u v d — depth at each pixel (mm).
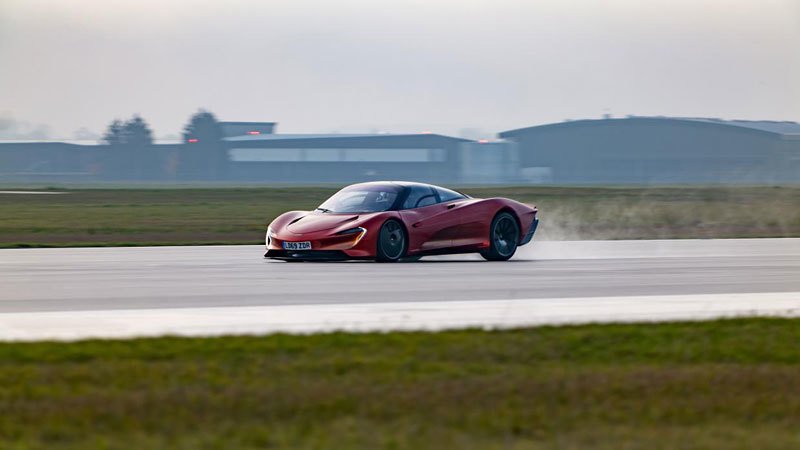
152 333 14562
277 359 12453
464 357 12773
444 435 9023
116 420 9422
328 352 12898
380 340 13695
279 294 19719
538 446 8727
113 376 11383
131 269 25797
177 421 9398
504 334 14266
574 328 14906
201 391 10641
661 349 13555
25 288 20781
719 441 8977
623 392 10875
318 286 21234
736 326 15336
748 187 181625
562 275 24219
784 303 18672
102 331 14750
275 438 8859
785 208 87375
